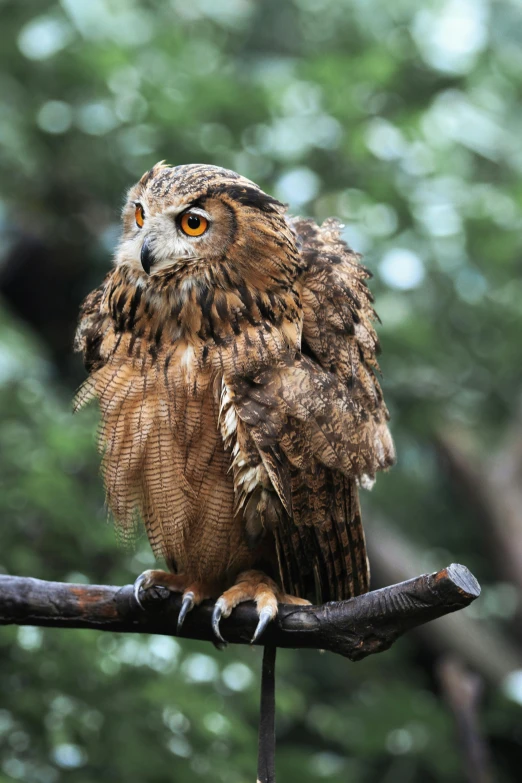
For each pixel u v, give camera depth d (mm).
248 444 5801
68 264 15172
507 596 14789
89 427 10492
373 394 6332
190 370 5898
